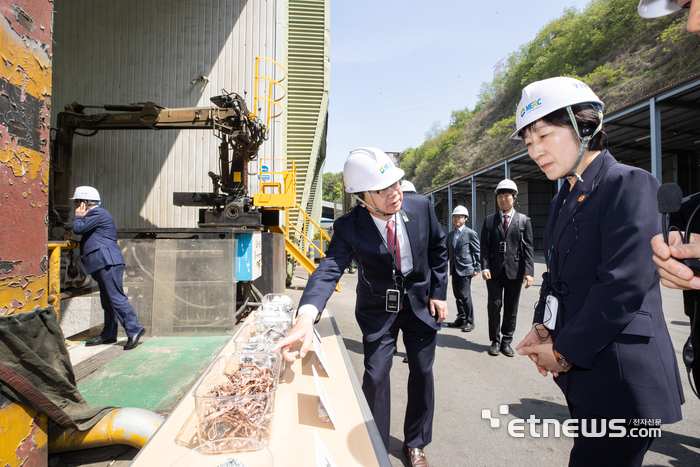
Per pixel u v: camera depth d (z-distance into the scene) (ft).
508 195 12.08
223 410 2.86
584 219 3.63
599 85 91.81
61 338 5.10
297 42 27.76
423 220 6.18
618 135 60.70
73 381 5.45
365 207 5.85
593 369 3.40
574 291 3.74
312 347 5.18
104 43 24.79
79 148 24.20
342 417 3.31
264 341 4.35
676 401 3.25
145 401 8.34
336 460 2.69
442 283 6.45
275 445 2.87
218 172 24.82
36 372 4.65
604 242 3.36
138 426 5.82
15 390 4.24
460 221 16.43
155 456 2.73
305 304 4.64
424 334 6.42
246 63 25.17
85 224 11.55
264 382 3.22
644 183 3.29
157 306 13.76
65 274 14.20
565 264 3.86
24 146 4.34
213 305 13.80
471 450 7.25
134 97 24.81
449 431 7.96
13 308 4.29
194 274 13.84
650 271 3.10
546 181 92.17
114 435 5.73
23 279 4.42
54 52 24.34
